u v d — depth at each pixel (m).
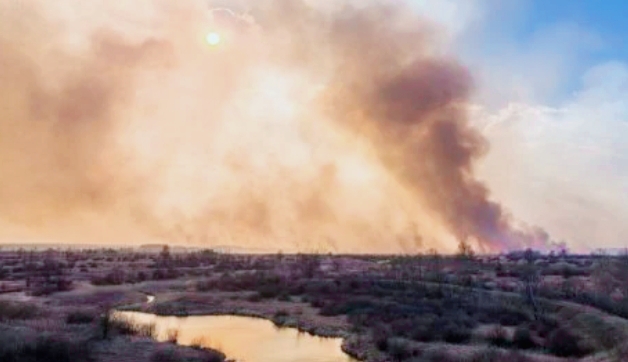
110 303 78.31
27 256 179.38
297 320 66.44
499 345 49.31
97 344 42.62
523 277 95.75
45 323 50.41
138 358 39.97
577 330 50.84
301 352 50.12
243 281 100.25
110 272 118.19
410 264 131.12
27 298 78.12
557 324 55.72
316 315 69.75
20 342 38.22
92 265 138.88
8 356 35.34
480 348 47.09
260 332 60.97
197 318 71.12
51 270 119.38
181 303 79.50
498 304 68.31
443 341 50.94
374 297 78.88
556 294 72.31
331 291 86.81
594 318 51.81
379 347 49.44
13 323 49.34
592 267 107.94
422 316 62.53
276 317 69.62
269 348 51.78
